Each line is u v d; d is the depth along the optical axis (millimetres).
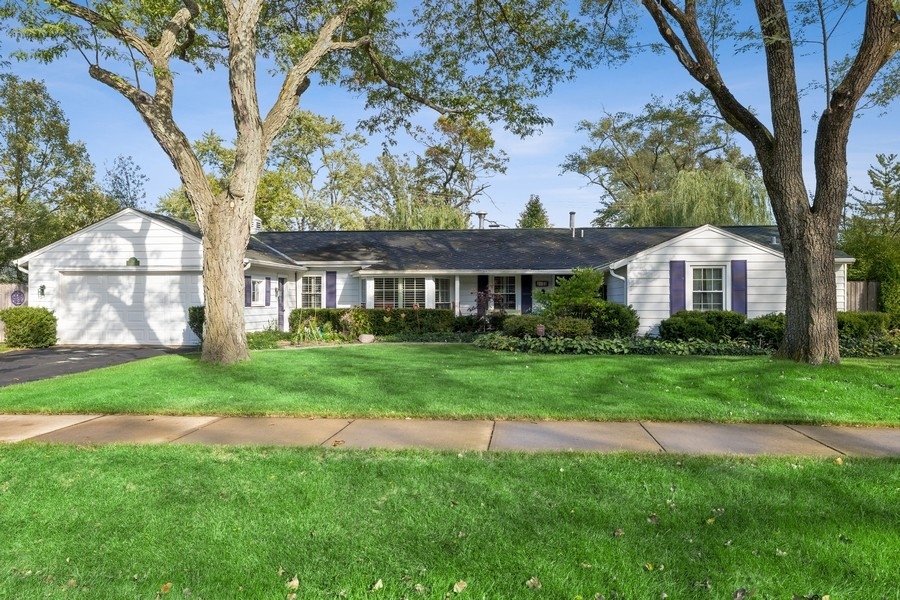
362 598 2971
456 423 6840
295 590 3064
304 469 4973
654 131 40562
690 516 3965
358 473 4848
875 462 5184
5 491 4504
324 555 3441
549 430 6469
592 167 43969
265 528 3809
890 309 17812
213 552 3482
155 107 11281
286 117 12562
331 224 41656
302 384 9250
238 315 11930
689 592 3027
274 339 17781
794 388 8547
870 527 3781
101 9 10672
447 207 34906
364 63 17141
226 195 11711
